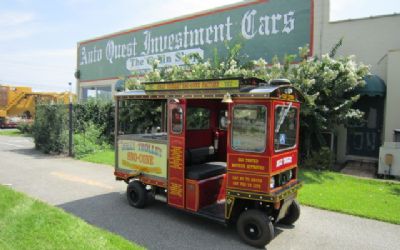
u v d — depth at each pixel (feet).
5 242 14.23
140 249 14.44
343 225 19.54
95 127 51.44
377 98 37.55
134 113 36.24
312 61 35.58
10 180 29.40
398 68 34.12
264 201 16.20
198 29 55.26
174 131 19.61
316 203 23.12
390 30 37.04
